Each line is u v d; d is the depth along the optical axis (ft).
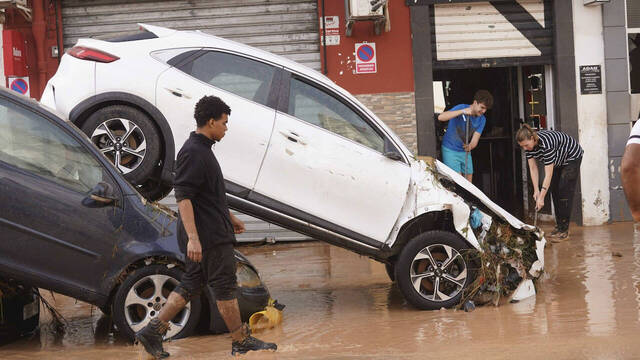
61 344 18.31
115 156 19.98
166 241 17.88
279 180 20.13
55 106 20.15
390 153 20.75
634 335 16.30
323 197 20.38
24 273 17.17
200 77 20.42
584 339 16.17
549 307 19.97
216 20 36.29
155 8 36.14
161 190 21.70
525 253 21.68
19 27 36.19
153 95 19.98
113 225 17.75
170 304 16.15
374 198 20.66
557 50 37.32
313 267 29.22
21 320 19.20
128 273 17.89
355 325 19.15
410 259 20.62
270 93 20.57
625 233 33.91
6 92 17.93
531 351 15.37
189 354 16.39
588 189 37.81
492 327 18.06
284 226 20.47
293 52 36.52
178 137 20.01
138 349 17.28
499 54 37.47
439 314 20.15
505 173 43.42
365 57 36.47
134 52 20.42
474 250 20.76
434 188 20.94
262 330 18.90
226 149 19.97
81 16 36.14
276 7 36.37
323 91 20.94
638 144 9.87
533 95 40.34
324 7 36.19
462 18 37.11
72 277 17.52
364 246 20.74
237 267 18.89
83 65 20.27
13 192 17.21
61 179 17.75
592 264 26.22
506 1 37.27
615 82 37.73
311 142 20.39
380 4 33.73
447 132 34.27
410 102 36.76
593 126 37.70
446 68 37.19
